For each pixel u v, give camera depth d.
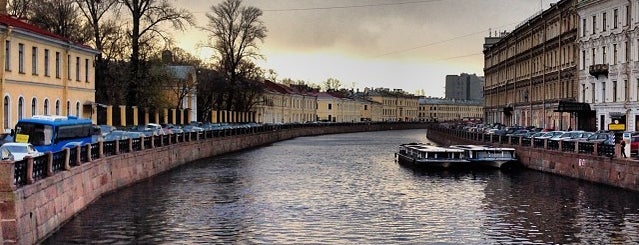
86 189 30.33
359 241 24.42
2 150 28.62
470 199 34.97
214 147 66.06
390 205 32.81
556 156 46.22
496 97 118.31
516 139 55.44
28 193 21.05
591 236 25.19
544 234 25.64
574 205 32.31
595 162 39.94
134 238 24.39
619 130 41.50
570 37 74.56
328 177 46.03
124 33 67.69
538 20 87.62
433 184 42.06
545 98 84.38
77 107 57.59
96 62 64.31
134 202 32.50
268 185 40.69
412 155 56.06
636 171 34.97
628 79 62.22
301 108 169.00
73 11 69.00
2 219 19.59
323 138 118.12
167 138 49.88
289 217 29.17
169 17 59.69
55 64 52.88
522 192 37.53
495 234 25.72
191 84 96.69
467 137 72.62
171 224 27.19
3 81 43.81
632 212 29.94
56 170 25.72
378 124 177.88
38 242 22.17
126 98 66.56
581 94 71.94
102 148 34.25
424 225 27.52
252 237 24.94
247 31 94.44
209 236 25.02
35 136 37.00
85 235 24.55
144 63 64.50
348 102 199.75
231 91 97.12
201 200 33.81
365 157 66.44
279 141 103.56
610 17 65.50
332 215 29.80
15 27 44.59
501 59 114.50
